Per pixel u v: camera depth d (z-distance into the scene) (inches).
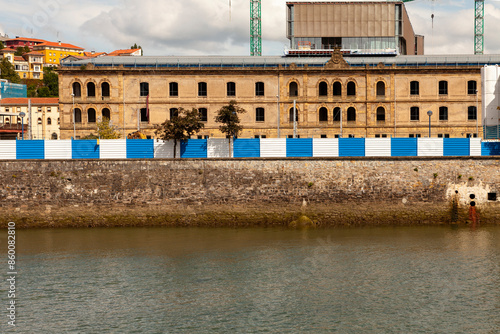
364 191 1947.6
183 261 1483.8
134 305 1172.5
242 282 1307.8
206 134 3169.3
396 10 3892.7
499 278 1321.4
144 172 1952.5
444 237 1737.2
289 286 1277.1
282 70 3174.2
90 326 1071.6
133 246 1652.3
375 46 3865.7
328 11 3863.2
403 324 1072.2
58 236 1792.6
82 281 1323.8
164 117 3166.8
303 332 1039.6
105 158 1962.4
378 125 3191.4
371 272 1373.0
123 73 3157.0
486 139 2166.6
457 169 1953.7
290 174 1951.3
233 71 3174.2
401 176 1951.3
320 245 1644.9
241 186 1951.3
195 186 1952.5
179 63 3228.3
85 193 1945.1
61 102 3144.7
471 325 1067.3
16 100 4734.3
